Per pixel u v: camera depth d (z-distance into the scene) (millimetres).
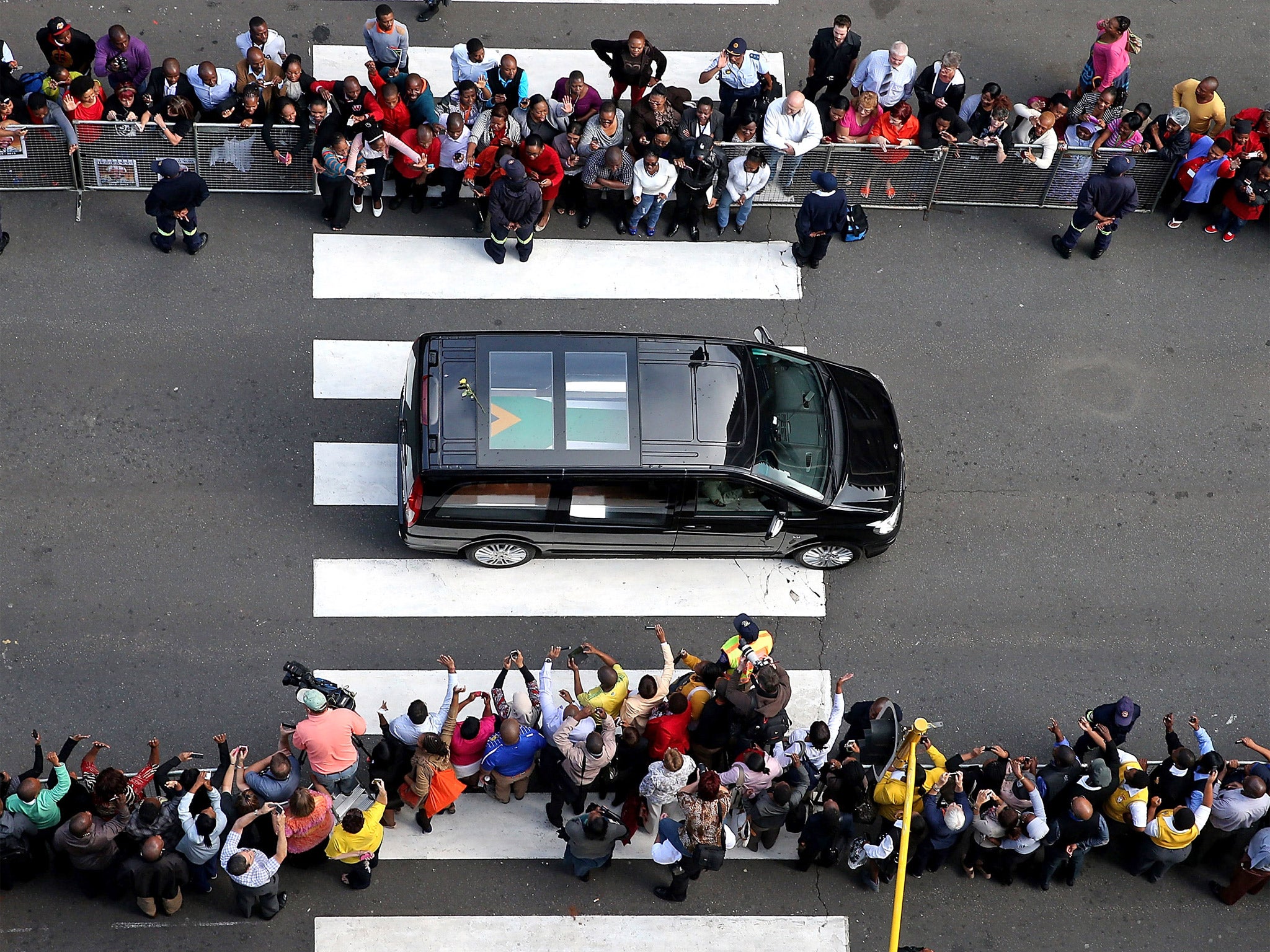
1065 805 21234
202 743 22469
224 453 24906
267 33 26625
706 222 28141
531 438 22578
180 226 26344
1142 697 24234
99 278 26281
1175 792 21469
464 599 24000
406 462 22969
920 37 30891
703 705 21625
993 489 25938
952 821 20281
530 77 29328
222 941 20781
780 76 30109
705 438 22984
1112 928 22047
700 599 24375
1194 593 25234
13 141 26047
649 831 22188
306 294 26609
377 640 23547
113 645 23016
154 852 19062
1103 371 27359
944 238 28641
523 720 21703
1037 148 27844
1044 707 24016
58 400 25000
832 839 21047
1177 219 29062
